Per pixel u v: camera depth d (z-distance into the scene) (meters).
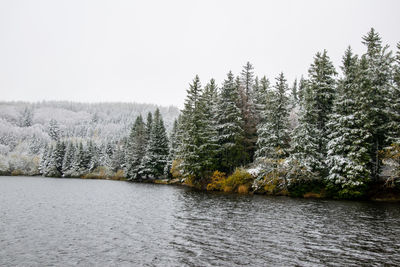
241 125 41.03
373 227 16.27
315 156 31.66
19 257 10.92
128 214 20.03
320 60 33.97
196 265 10.16
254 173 34.81
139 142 64.19
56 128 179.38
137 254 11.32
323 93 32.84
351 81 31.22
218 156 42.22
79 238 13.62
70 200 27.55
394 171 27.00
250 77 44.34
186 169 39.94
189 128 41.00
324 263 10.48
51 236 13.98
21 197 29.39
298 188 32.03
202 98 42.06
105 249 11.95
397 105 27.53
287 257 11.12
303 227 16.17
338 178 28.61
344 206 24.17
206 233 14.71
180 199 28.67
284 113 37.06
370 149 28.86
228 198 29.61
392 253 11.65
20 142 150.12
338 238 13.90
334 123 30.34
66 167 87.38
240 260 10.72
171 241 13.17
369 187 29.00
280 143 35.41
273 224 16.95
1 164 96.12
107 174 78.75
